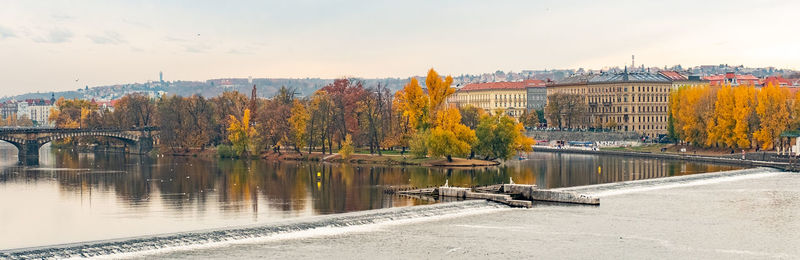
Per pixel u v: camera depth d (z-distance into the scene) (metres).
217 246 148.88
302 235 159.88
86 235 161.38
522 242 158.88
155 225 172.00
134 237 146.00
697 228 175.00
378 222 174.25
